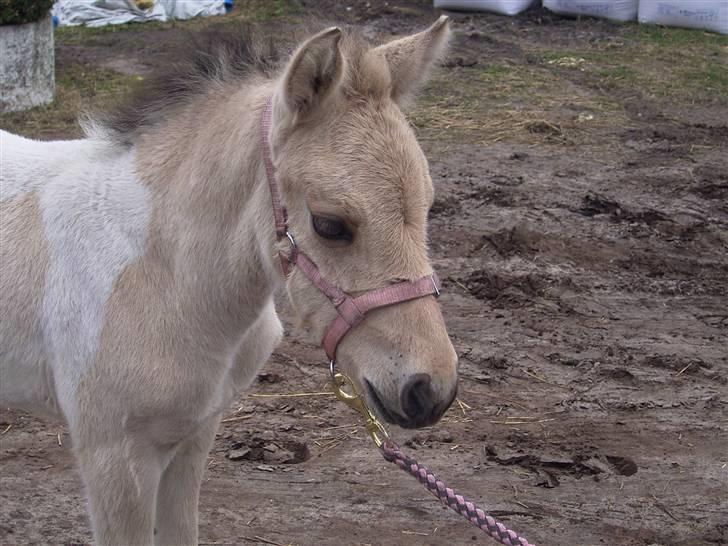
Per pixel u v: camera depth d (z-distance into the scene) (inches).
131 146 111.4
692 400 179.3
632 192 273.3
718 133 326.3
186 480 119.4
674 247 241.8
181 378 105.8
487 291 216.7
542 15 474.0
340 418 171.0
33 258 109.7
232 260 104.7
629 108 349.7
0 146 118.2
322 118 93.0
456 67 391.5
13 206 112.6
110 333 105.2
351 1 492.1
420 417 90.7
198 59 110.6
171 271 106.1
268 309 117.9
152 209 107.0
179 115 109.3
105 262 106.5
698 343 199.8
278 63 109.0
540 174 284.5
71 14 466.0
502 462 159.3
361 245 91.4
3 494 148.8
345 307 93.1
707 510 149.5
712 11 448.8
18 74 328.2
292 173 94.0
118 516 108.6
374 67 93.7
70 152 115.8
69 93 350.0
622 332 203.0
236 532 141.5
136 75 375.9
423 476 104.0
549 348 195.5
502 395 179.3
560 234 245.0
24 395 115.7
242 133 102.8
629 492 153.4
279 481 153.6
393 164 90.8
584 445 164.7
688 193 274.1
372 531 142.8
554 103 351.6
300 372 185.0
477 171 285.3
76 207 108.9
